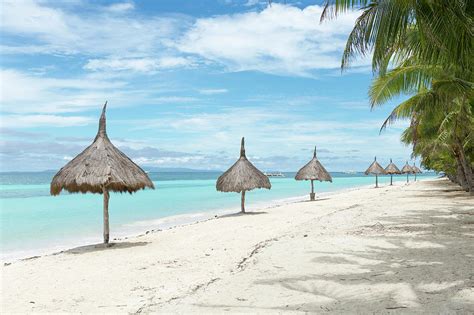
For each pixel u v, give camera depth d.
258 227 13.16
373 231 10.66
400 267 6.62
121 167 10.02
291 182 81.00
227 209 23.33
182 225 15.86
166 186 56.56
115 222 17.62
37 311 5.31
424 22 6.52
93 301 5.67
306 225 12.53
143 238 11.72
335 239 9.65
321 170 26.05
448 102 12.83
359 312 4.60
